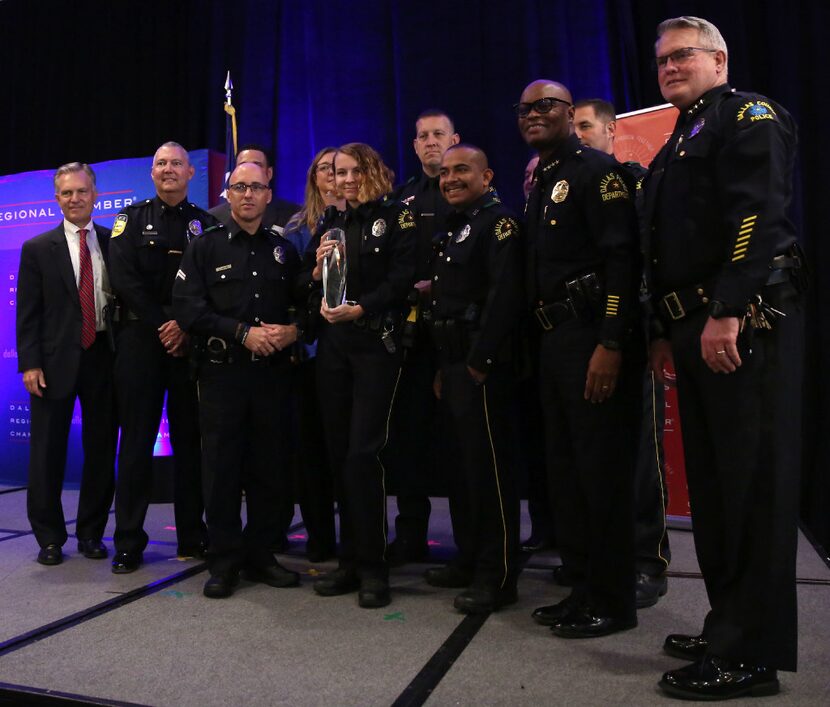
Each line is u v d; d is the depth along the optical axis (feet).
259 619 7.27
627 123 11.53
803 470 12.16
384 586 7.74
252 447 8.55
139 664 6.16
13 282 15.48
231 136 14.48
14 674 5.99
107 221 14.60
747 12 12.64
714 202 5.61
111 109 17.03
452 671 5.93
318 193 10.39
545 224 6.80
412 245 8.07
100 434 10.07
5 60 17.99
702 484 5.81
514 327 7.47
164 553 10.08
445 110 14.21
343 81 14.99
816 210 12.16
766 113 5.41
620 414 6.57
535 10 13.76
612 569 6.66
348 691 5.58
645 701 5.36
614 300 6.30
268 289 8.57
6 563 9.57
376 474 7.80
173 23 16.67
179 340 9.20
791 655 5.41
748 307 5.34
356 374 7.97
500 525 7.49
